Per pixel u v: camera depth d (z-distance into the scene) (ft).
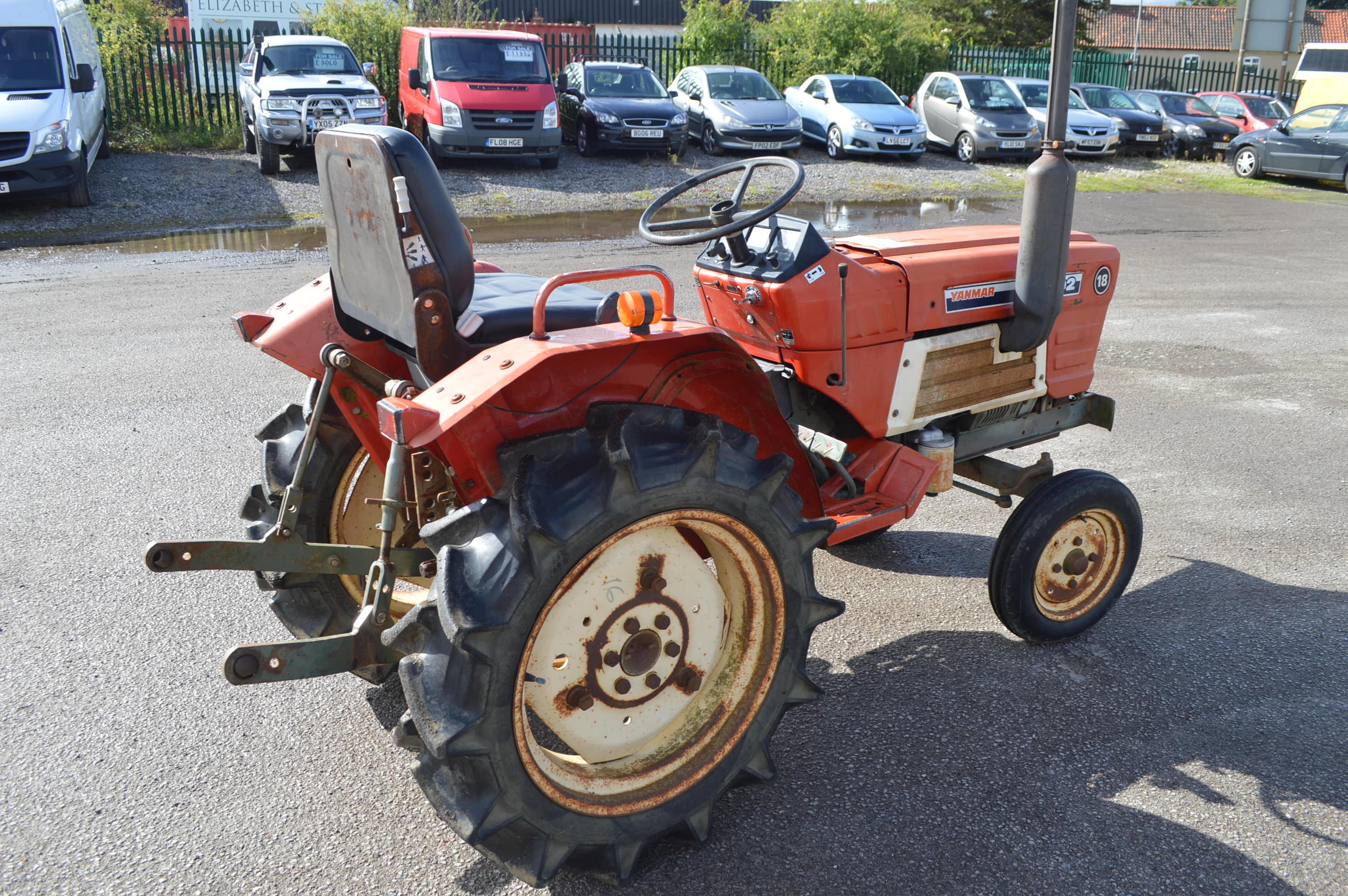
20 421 17.87
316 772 9.18
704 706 8.39
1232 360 24.00
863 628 12.04
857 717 10.17
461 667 7.00
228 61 59.82
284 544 8.77
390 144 7.63
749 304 10.27
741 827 8.54
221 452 16.70
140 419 18.10
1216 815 8.70
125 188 41.14
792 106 59.47
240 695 10.33
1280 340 25.88
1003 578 10.94
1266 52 131.85
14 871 7.89
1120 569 11.74
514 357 7.40
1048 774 9.25
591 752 7.98
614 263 31.27
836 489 10.61
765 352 10.80
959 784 9.09
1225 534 14.71
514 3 103.91
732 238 10.36
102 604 11.96
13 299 26.11
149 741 9.55
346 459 9.91
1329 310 29.12
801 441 10.88
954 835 8.42
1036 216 10.52
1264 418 19.93
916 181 51.47
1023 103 60.03
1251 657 11.39
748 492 7.88
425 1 64.80
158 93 54.44
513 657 7.01
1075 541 11.34
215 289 27.30
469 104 45.09
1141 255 36.47
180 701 10.18
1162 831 8.49
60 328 23.52
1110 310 28.73
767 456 9.33
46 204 38.42
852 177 51.93
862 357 10.39
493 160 50.26
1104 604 11.76
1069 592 11.49
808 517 9.86
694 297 26.99
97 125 43.50
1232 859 8.18
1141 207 47.85
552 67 70.85
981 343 11.25
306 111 42.86
